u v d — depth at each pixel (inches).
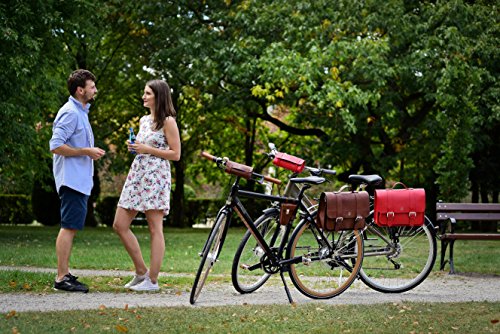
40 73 655.1
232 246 567.5
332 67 735.7
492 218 419.5
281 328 229.8
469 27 778.8
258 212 1034.7
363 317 248.8
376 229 312.7
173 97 922.1
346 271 305.6
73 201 301.4
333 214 291.6
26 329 218.7
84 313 246.7
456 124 704.4
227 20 830.5
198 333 221.6
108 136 1073.5
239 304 276.2
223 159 286.0
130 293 299.4
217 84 837.8
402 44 791.1
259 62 759.7
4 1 618.5
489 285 346.9
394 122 832.9
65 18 668.7
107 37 948.6
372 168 869.8
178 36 816.3
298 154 905.5
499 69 824.3
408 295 309.9
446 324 237.0
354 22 759.7
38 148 838.5
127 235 309.0
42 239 657.6
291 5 796.0
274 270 293.0
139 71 959.6
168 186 310.0
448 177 676.1
